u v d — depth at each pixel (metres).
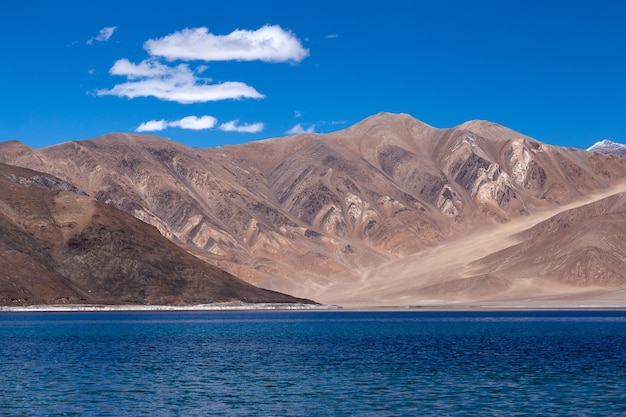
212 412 49.12
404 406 50.28
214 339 104.69
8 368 69.62
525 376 62.47
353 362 74.00
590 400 51.56
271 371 67.69
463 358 76.38
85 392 56.34
